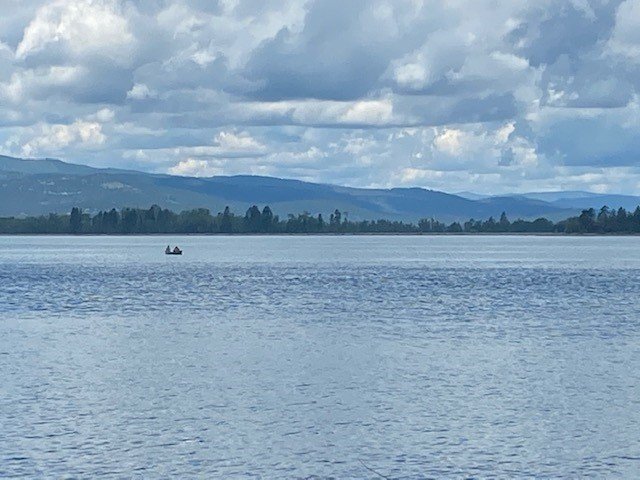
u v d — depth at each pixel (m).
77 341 80.69
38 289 141.38
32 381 61.41
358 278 170.25
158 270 196.88
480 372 64.94
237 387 59.56
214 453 45.06
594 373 64.62
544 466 43.31
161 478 41.53
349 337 83.38
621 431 48.88
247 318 99.50
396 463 43.75
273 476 42.06
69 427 49.28
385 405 54.59
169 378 62.59
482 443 46.72
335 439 47.44
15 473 41.91
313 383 61.00
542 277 174.00
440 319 98.75
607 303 118.38
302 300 122.12
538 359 70.56
